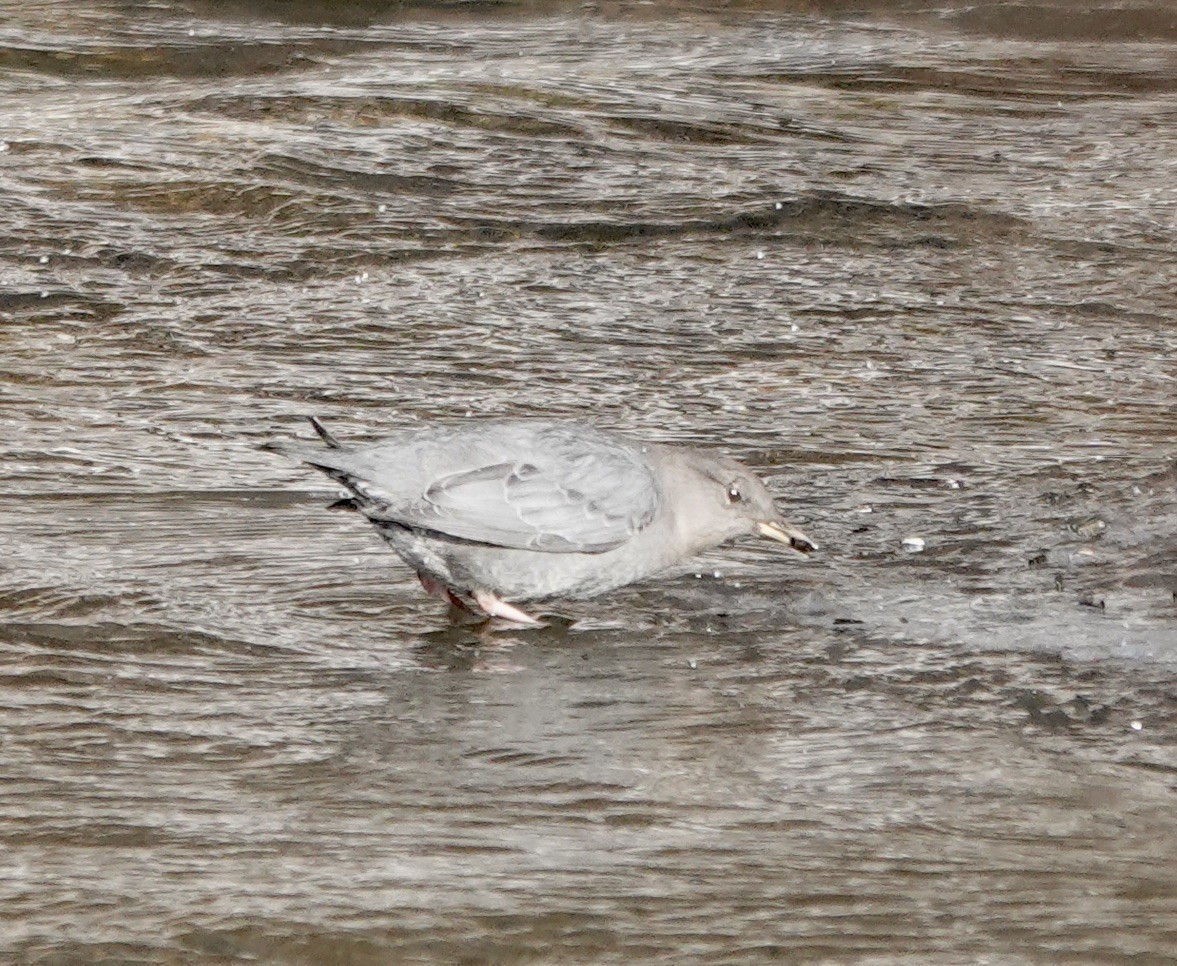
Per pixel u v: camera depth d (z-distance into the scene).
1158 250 19.84
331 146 22.23
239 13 29.66
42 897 7.54
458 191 21.05
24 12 29.12
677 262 19.14
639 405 15.07
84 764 8.77
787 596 11.20
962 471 13.48
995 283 18.73
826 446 14.08
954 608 10.97
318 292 17.98
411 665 10.16
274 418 14.60
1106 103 26.58
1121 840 8.13
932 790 8.62
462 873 7.79
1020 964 7.12
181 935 7.27
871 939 7.30
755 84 26.61
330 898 7.56
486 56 27.95
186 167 21.41
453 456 10.32
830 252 19.64
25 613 10.59
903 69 27.66
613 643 10.51
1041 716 9.45
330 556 11.73
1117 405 15.15
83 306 17.23
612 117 24.06
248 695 9.67
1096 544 11.98
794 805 8.47
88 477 13.10
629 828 8.23
